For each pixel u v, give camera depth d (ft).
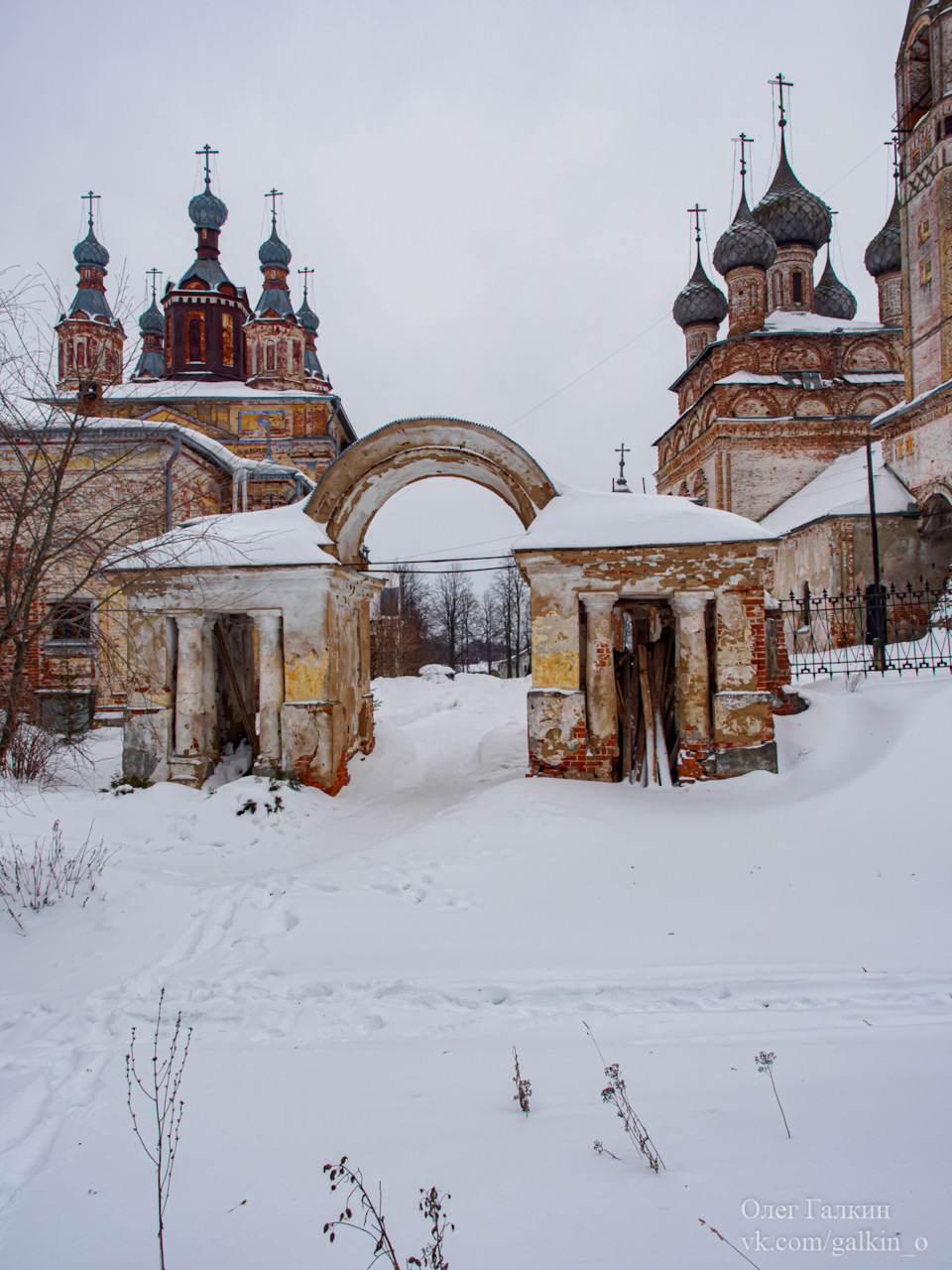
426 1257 8.45
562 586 37.40
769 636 40.96
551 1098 12.52
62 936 22.44
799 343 104.88
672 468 124.57
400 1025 16.63
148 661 40.34
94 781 42.50
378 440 40.78
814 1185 9.21
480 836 28.76
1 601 31.78
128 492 42.68
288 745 39.22
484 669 175.83
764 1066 12.93
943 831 25.68
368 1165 10.71
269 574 39.34
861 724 35.73
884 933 20.01
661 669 40.60
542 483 40.19
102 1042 16.43
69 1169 11.46
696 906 22.44
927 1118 10.78
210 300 114.32
